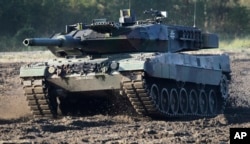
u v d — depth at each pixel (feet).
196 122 128.26
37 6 391.04
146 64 135.44
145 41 147.95
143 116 142.00
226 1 425.69
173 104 146.92
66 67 140.97
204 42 169.07
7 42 369.71
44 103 143.13
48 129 118.21
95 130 117.70
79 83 140.36
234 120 135.13
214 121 129.29
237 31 420.77
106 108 149.59
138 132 113.60
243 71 257.75
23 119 141.69
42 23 391.04
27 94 142.82
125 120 135.23
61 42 143.02
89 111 151.64
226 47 367.25
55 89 143.43
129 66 135.74
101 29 145.59
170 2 401.49
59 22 394.32
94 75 138.51
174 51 157.99
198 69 156.04
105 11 397.39
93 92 142.00
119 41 144.46
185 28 162.20
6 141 101.96
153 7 394.32
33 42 137.39
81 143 101.35
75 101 147.02
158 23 155.43
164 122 130.72
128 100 144.46
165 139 104.73
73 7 397.39
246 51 334.85
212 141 102.73
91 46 146.30
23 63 272.72
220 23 418.92
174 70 144.97
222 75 169.07
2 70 251.39
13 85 216.33
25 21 386.93
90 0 400.67
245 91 205.57
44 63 144.46
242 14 423.23
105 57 146.10
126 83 135.95
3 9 382.22
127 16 153.28
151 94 138.10
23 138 107.14
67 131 116.16
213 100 164.96
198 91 157.58
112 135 110.63
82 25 150.10
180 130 115.96
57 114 147.13
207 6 418.72
